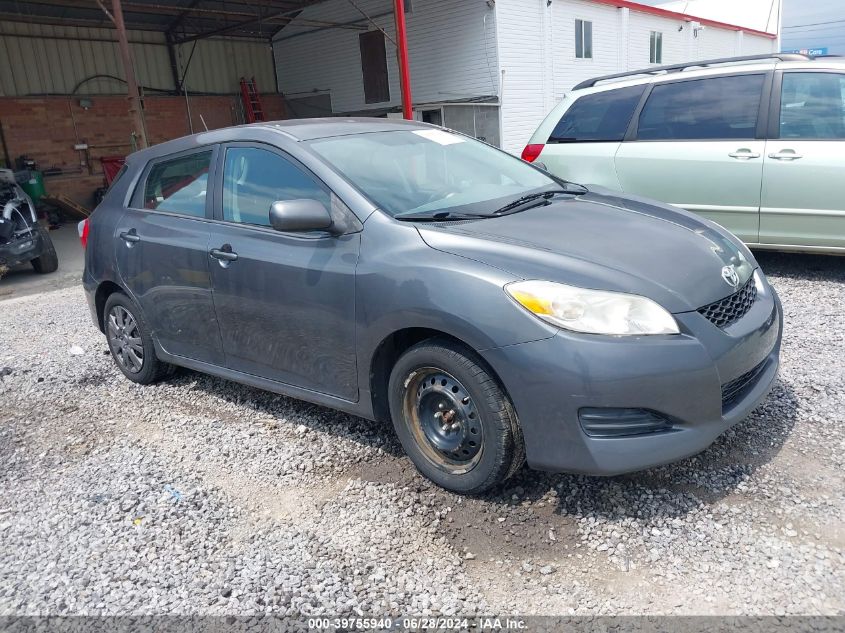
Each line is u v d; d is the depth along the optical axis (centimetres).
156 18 1886
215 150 404
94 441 401
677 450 265
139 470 358
